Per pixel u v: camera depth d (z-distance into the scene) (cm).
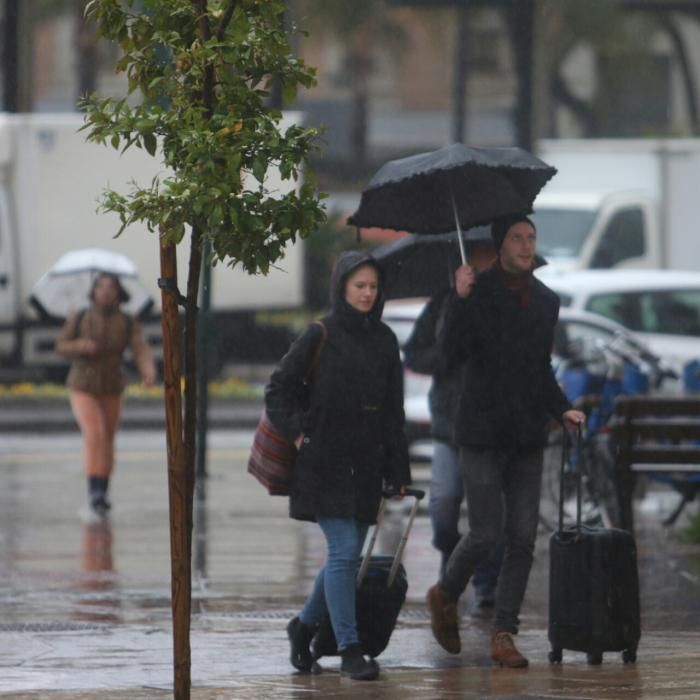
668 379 5072
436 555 3938
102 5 2045
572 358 4534
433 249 2977
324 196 2042
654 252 8738
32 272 8375
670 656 2692
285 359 2495
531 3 10644
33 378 8494
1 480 5497
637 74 14350
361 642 2580
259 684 2439
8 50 10575
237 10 2041
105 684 2441
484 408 2619
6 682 2452
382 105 15950
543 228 8556
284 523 4456
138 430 7469
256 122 2011
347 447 2489
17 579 3541
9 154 8325
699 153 8762
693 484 4447
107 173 8469
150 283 8525
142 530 4344
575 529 2641
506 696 2302
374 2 15525
